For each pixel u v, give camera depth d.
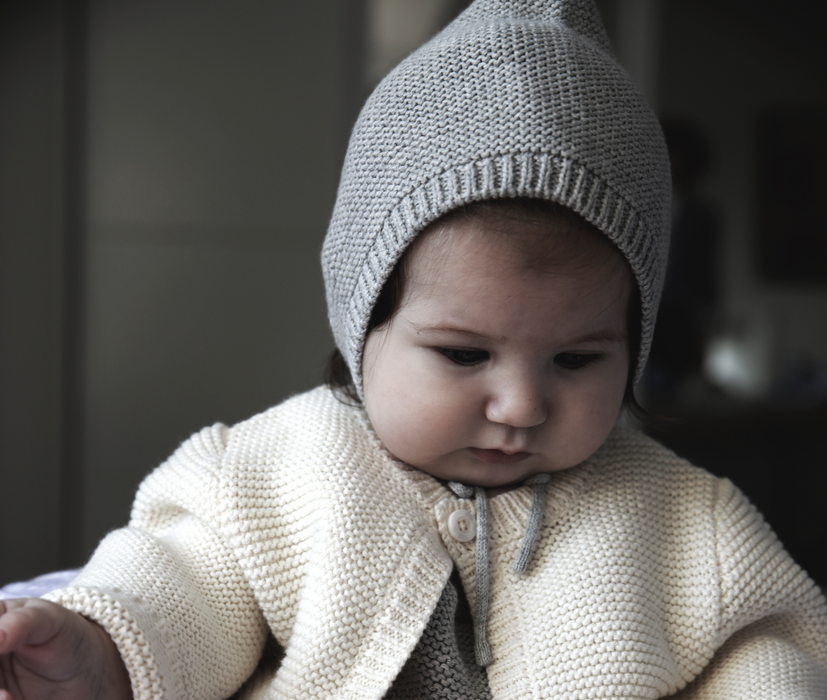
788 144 3.40
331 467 0.71
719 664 0.72
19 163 1.95
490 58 0.68
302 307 2.12
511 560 0.71
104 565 0.65
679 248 3.05
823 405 2.89
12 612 0.48
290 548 0.69
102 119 2.00
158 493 0.74
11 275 1.97
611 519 0.73
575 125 0.65
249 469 0.72
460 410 0.65
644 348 0.73
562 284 0.62
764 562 0.72
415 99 0.69
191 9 2.03
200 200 2.06
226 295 2.08
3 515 1.99
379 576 0.65
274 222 2.10
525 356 0.64
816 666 0.71
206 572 0.67
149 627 0.57
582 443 0.68
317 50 2.09
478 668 0.68
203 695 0.62
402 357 0.67
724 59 3.37
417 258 0.65
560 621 0.67
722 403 2.91
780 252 3.43
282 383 2.12
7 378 1.98
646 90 3.09
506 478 0.72
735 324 3.33
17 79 1.94
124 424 2.05
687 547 0.73
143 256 2.04
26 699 0.51
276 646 0.72
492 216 0.62
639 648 0.66
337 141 2.11
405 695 0.66
